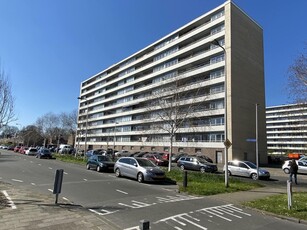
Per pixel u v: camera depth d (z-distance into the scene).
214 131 46.06
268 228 7.71
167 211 9.12
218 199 12.03
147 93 68.31
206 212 9.28
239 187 15.79
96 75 98.88
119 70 82.62
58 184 9.03
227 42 46.41
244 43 49.03
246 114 46.94
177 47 58.94
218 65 46.62
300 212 9.37
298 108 19.11
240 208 10.36
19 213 7.40
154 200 11.07
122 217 8.16
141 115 69.62
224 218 8.64
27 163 28.23
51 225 6.48
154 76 64.38
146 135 64.19
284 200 11.68
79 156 43.03
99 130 90.00
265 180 23.02
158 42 65.19
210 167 26.58
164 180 17.86
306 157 38.47
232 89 44.69
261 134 49.81
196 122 48.97
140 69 71.06
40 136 99.50
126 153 45.88
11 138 127.12
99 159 24.23
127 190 13.58
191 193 13.41
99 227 6.56
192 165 27.61
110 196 11.66
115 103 83.62
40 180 15.76
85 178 17.80
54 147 85.50
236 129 44.28
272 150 108.56
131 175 18.19
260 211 9.85
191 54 55.62
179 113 29.20
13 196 9.69
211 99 46.25
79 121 86.31
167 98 30.52
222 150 44.69
